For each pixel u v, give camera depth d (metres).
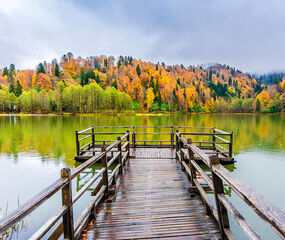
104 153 3.26
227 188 5.20
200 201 3.32
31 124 25.22
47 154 9.05
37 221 3.63
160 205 3.19
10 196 4.86
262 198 1.25
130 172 5.00
